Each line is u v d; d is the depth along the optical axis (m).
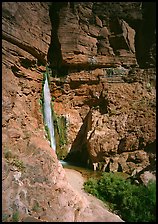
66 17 17.17
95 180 12.96
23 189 8.62
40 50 14.73
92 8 17.95
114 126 15.85
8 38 12.04
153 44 18.33
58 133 16.91
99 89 17.84
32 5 14.02
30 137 11.15
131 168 14.29
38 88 15.12
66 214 8.81
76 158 16.84
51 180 9.59
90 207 10.06
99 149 15.09
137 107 16.50
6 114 10.59
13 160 9.27
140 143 15.16
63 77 18.00
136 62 18.67
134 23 18.98
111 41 18.52
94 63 18.03
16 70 12.80
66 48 17.39
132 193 11.64
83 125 17.75
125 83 17.81
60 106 17.86
